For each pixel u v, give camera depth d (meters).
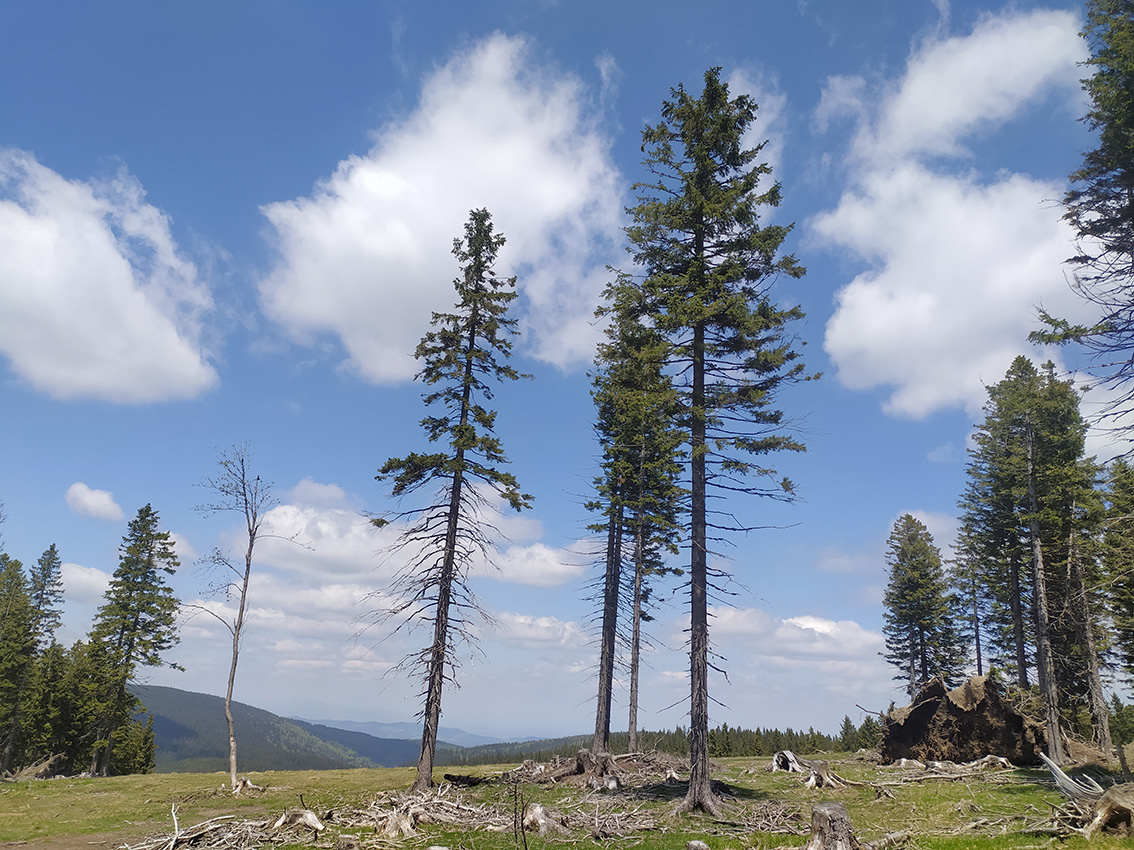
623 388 21.39
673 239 19.59
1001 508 34.75
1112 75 14.62
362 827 16.02
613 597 27.42
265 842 14.48
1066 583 28.39
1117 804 11.84
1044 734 26.92
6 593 45.16
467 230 24.61
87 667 40.19
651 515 29.31
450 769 32.28
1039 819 14.11
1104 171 14.75
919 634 44.72
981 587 41.66
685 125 19.47
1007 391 34.00
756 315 17.94
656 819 15.69
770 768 27.55
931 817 15.50
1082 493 26.69
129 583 41.09
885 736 30.42
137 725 56.84
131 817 18.70
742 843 12.98
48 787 25.69
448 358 22.66
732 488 17.97
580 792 20.36
